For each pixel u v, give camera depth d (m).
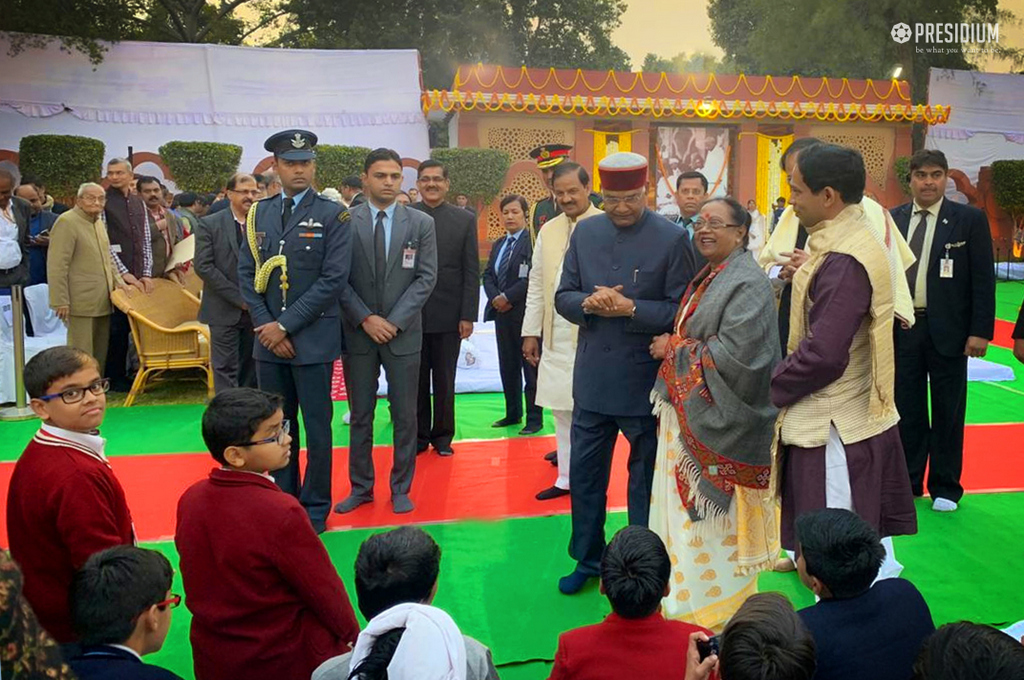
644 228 3.90
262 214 4.67
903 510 3.38
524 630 3.68
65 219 7.16
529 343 5.26
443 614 2.01
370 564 2.38
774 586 4.11
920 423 5.13
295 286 4.58
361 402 5.00
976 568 4.28
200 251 6.47
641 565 2.39
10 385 7.35
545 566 4.30
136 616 2.23
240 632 2.71
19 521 2.77
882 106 19.11
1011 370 8.46
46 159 15.12
